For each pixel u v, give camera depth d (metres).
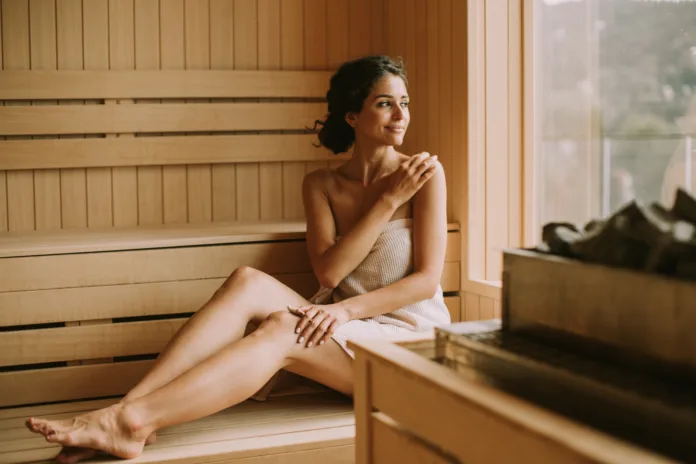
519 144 2.99
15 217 3.24
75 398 2.64
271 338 2.21
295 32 3.54
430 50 3.18
